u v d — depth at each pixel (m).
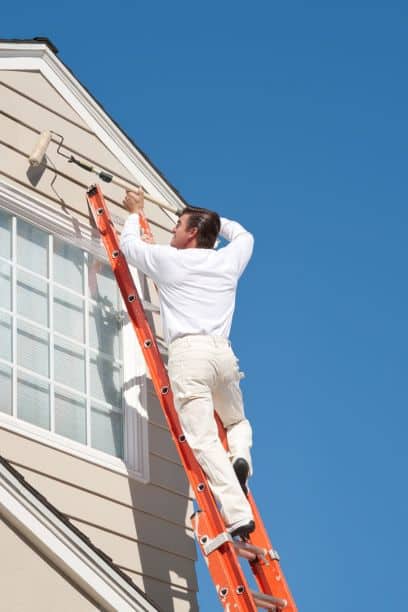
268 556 7.72
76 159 8.79
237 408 7.87
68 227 8.91
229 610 7.09
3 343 8.17
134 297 8.41
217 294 7.83
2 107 8.81
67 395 8.45
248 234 8.38
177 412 7.58
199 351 7.57
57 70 9.34
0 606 6.65
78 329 8.79
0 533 6.82
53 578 6.94
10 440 7.71
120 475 8.30
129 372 8.94
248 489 7.96
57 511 7.03
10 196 8.58
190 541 8.54
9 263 8.47
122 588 7.17
